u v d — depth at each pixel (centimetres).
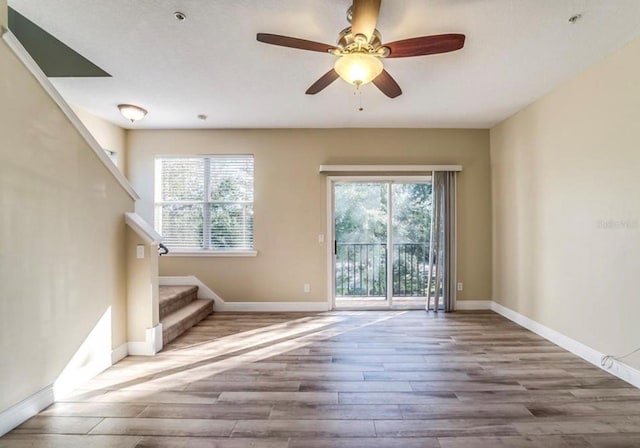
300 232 466
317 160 465
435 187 458
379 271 479
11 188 192
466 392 236
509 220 418
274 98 356
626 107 253
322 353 308
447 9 208
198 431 192
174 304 391
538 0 200
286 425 198
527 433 190
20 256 198
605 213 273
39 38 313
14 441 182
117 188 293
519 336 355
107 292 279
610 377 260
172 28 231
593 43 249
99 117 418
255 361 291
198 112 400
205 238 474
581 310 299
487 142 465
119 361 290
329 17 217
